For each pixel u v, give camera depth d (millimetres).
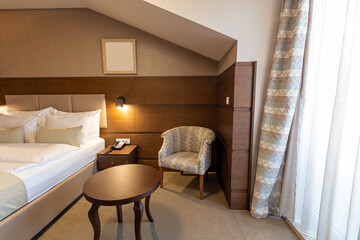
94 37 2633
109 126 2814
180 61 2686
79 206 2006
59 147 1930
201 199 2139
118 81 2719
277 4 1653
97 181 1483
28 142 2279
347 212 1193
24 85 2717
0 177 1318
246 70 1738
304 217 1519
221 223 1729
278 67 1614
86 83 2717
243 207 1935
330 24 1303
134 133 2834
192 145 2609
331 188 1212
